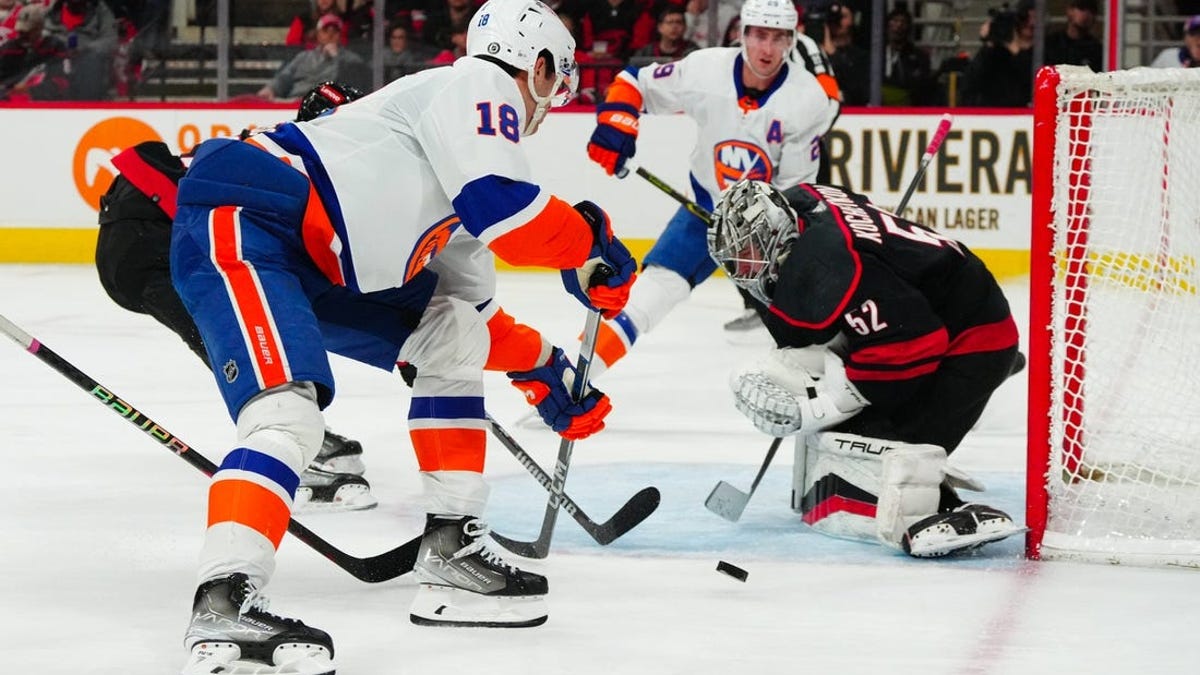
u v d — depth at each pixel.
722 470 6.82
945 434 5.57
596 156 8.31
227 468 3.82
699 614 4.53
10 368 9.52
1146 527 5.48
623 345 7.89
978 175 14.30
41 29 14.69
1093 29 14.34
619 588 4.82
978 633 4.36
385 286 4.27
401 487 6.37
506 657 4.06
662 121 14.28
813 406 5.42
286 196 4.10
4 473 6.56
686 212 8.10
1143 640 4.31
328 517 5.81
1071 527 5.45
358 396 8.81
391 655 4.07
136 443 7.30
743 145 8.64
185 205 4.18
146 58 14.79
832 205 5.40
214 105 14.60
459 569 4.46
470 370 4.56
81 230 14.62
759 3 8.31
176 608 4.53
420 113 4.18
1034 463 5.25
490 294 4.82
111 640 4.20
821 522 5.60
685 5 14.61
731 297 13.77
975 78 14.47
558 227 4.13
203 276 4.04
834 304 5.17
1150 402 6.29
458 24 14.74
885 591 4.83
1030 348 5.23
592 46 14.71
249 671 3.72
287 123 4.29
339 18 14.69
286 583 4.84
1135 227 6.22
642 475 6.67
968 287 5.43
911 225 5.52
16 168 14.60
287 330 3.94
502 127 4.14
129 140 14.59
